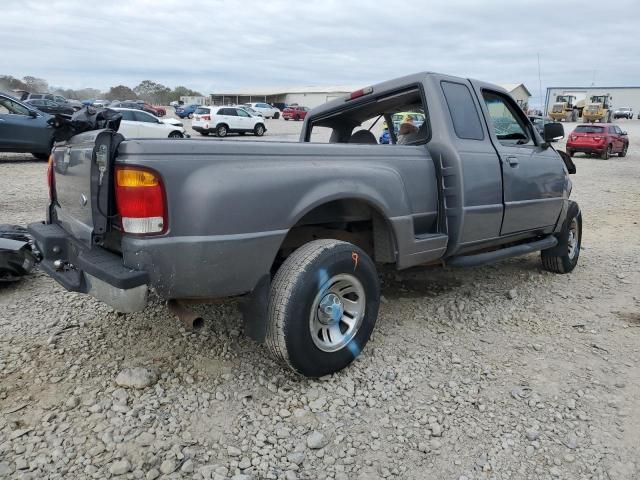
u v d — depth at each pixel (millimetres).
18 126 13305
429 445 2699
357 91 4711
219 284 2816
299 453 2598
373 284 3396
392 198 3525
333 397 3086
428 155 3996
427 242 3824
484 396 3154
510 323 4270
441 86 4141
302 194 3031
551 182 5020
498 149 4410
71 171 3242
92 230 2906
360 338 3377
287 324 2943
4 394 3006
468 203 4020
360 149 3486
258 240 2867
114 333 3809
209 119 28203
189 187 2666
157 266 2648
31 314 4145
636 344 3895
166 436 2689
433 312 4438
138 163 2562
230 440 2688
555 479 2480
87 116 3297
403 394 3154
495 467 2551
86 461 2488
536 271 5746
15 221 7348
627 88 72812
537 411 3006
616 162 22062
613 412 3006
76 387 3098
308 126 5363
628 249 6922
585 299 4871
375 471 2512
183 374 3270
